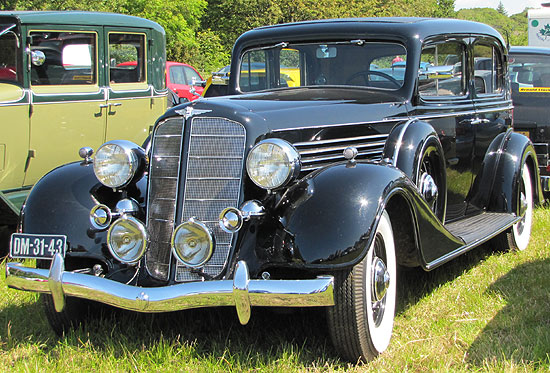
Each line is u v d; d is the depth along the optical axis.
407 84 4.54
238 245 3.34
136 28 7.45
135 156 3.69
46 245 3.56
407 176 3.60
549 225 6.50
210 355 3.39
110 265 3.55
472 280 4.72
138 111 7.58
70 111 6.66
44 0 17.52
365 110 4.16
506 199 5.29
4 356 3.48
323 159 3.86
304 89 4.77
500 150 5.48
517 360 3.28
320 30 4.86
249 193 3.42
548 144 7.71
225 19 33.19
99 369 3.27
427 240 3.67
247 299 3.03
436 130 4.68
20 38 6.16
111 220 3.53
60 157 6.62
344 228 3.12
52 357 3.45
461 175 5.07
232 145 3.46
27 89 6.21
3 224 6.26
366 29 4.71
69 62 6.68
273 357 3.36
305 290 3.02
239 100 3.94
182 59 27.73
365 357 3.35
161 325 3.88
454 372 3.17
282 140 3.34
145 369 3.28
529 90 7.79
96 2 18.81
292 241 3.17
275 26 5.20
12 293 4.49
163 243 3.48
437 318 3.97
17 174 6.20
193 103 3.58
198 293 3.07
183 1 28.88
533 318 3.91
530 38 15.74
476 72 5.36
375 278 3.39
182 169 3.48
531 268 5.01
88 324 3.87
